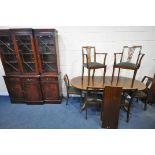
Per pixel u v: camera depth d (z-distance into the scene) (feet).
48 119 9.11
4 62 10.02
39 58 9.93
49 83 10.47
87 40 10.80
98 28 10.43
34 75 10.22
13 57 10.41
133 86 8.97
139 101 11.45
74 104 11.10
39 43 9.76
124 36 10.55
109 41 10.74
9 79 10.34
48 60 10.48
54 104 11.09
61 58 11.36
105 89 7.29
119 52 10.97
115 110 7.67
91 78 10.73
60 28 10.48
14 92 10.82
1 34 9.27
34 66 10.28
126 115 9.49
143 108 10.41
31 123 8.69
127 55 10.95
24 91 10.64
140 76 11.66
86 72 11.62
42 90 10.72
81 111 9.95
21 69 10.16
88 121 8.87
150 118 9.18
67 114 9.68
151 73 11.51
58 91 10.74
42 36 9.62
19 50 9.71
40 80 10.39
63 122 8.77
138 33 10.41
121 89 7.16
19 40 9.56
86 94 8.84
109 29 10.41
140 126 8.34
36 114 9.69
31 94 10.70
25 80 10.28
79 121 8.87
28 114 9.70
